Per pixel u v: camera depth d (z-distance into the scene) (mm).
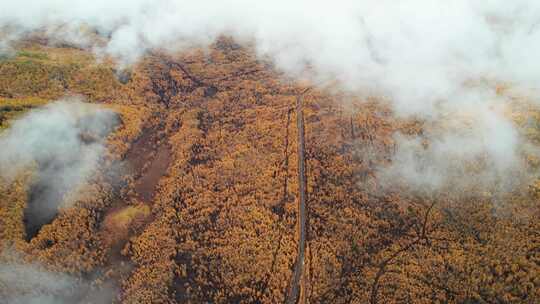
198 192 143875
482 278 118625
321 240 129500
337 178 150000
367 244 129625
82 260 123375
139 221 136750
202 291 118562
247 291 117125
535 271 117438
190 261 125250
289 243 128250
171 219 135750
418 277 120562
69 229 127750
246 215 135375
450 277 120125
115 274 123000
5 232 121062
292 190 143875
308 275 121500
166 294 118000
